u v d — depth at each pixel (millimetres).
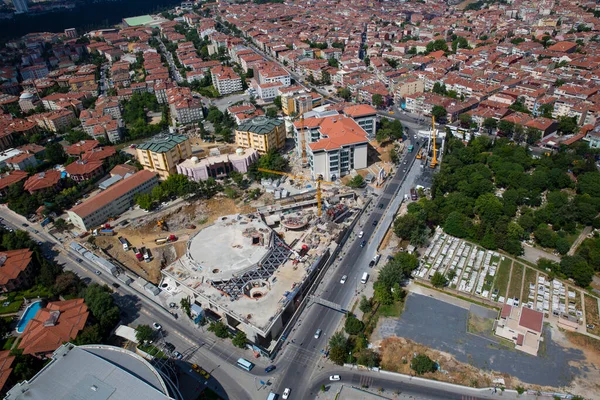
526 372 199625
